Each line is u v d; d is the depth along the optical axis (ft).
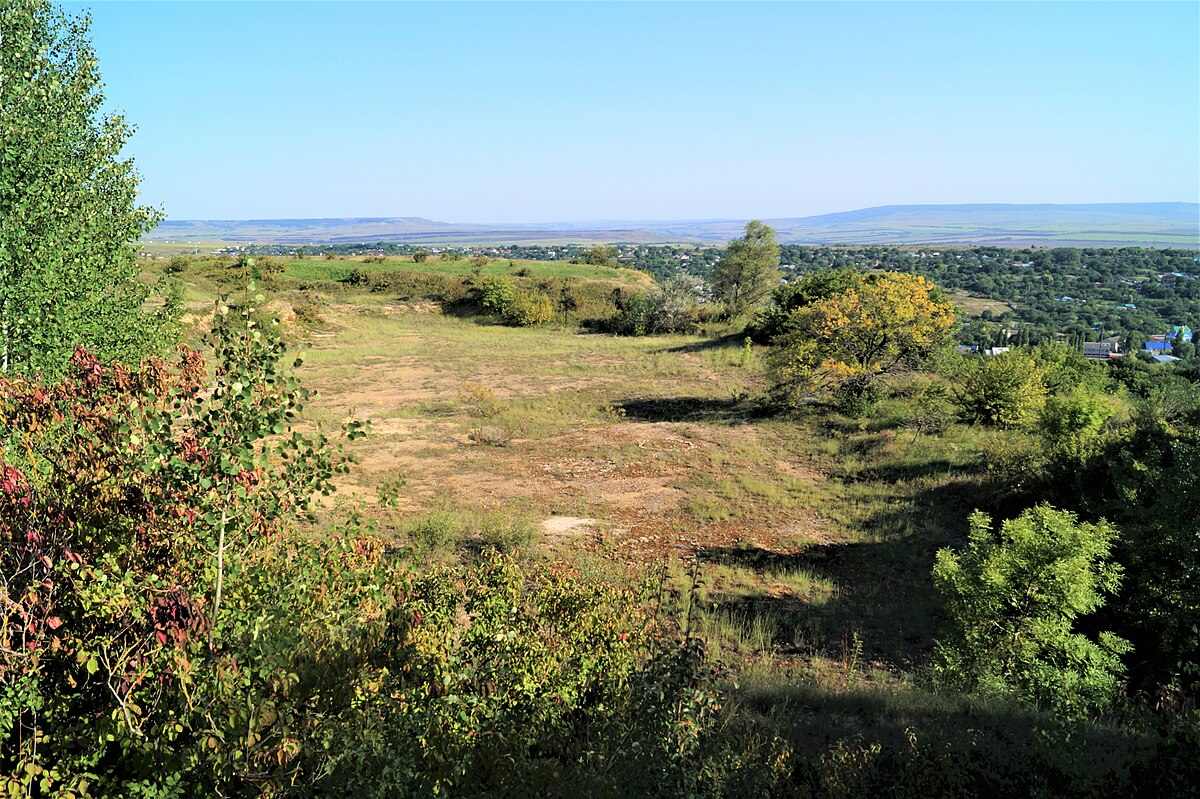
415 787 14.67
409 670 18.47
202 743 13.12
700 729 18.11
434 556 40.96
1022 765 18.90
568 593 23.79
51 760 13.79
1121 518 37.32
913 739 19.01
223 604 15.53
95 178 43.39
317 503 16.96
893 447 70.59
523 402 91.50
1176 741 17.98
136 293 45.83
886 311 82.94
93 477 14.69
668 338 162.20
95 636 14.34
